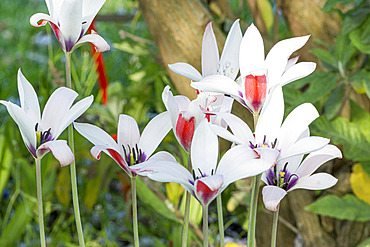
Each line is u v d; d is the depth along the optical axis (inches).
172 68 28.8
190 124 27.3
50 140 27.7
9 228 60.7
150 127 28.5
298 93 48.0
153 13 50.3
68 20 27.5
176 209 51.1
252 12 60.8
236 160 26.2
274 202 26.1
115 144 28.1
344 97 50.6
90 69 45.8
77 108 27.8
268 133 27.3
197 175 26.7
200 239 49.7
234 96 27.5
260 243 57.7
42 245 28.4
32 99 27.8
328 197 48.9
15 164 69.3
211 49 29.0
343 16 49.2
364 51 45.9
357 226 53.4
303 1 52.3
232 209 64.2
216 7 63.7
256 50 28.0
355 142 48.1
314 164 28.0
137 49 73.8
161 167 26.0
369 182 50.4
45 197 66.4
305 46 54.0
